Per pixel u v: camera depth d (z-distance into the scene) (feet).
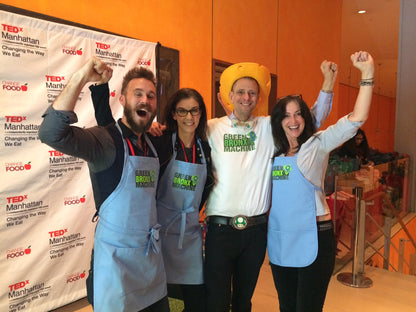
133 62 10.53
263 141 6.64
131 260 5.16
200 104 6.25
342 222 11.96
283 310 6.82
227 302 6.45
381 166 16.17
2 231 7.91
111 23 10.22
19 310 8.22
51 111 4.30
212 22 13.70
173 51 12.07
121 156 5.13
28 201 8.32
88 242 9.55
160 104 11.66
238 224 6.31
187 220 6.37
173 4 12.07
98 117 5.52
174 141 6.30
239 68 6.53
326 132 6.17
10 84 7.91
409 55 20.90
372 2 22.47
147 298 5.42
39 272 8.55
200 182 6.32
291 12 18.53
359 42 31.53
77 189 9.25
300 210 6.28
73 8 9.29
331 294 10.33
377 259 14.47
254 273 6.60
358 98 5.65
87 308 9.25
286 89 18.54
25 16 8.06
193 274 6.49
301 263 6.23
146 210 5.33
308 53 20.20
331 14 22.21
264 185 6.58
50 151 8.64
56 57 8.68
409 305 9.77
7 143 7.93
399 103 21.50
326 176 12.26
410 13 20.68
